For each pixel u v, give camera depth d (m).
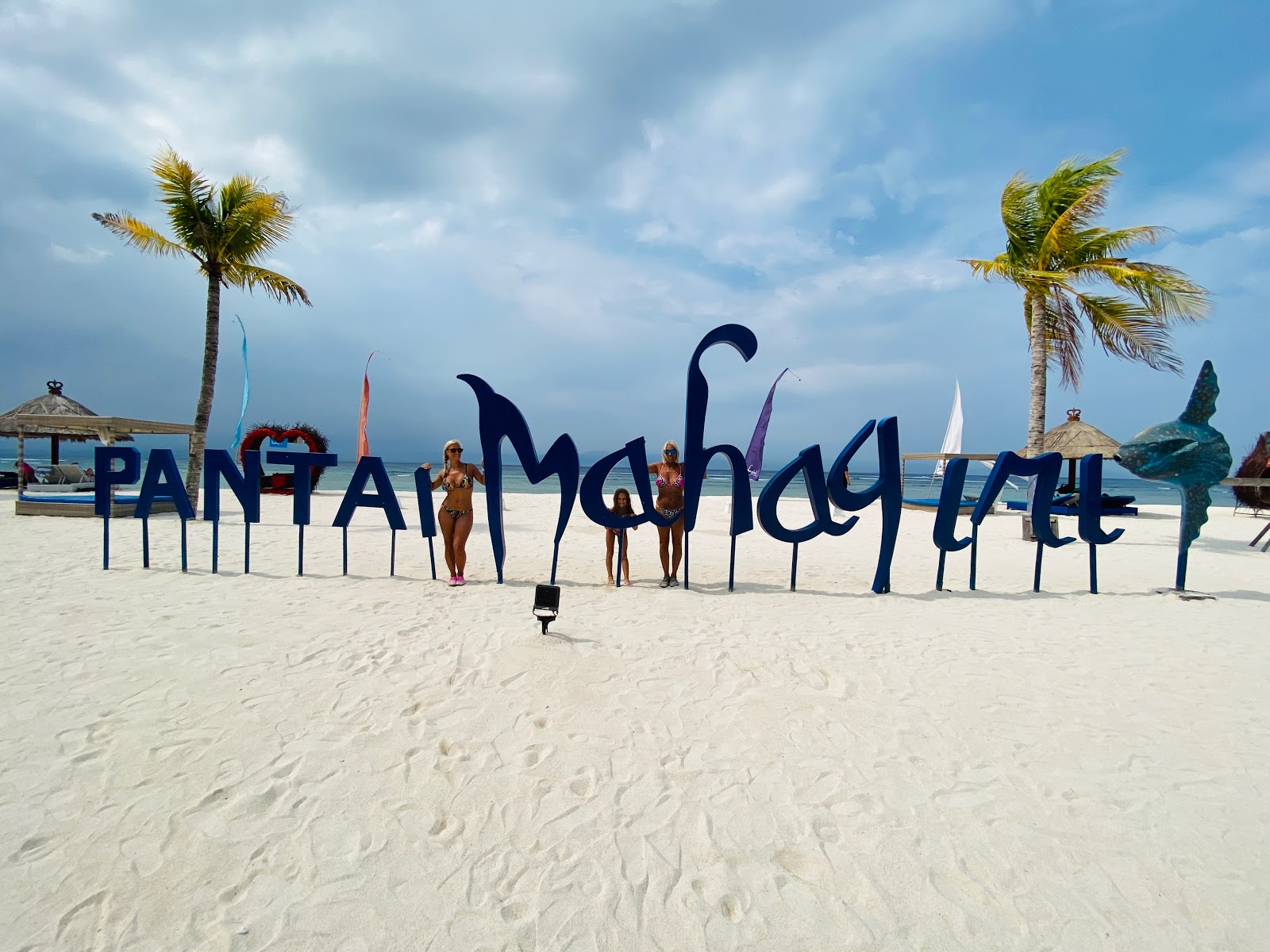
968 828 2.86
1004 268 13.16
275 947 2.16
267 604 6.33
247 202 13.18
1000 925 2.30
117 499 13.55
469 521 7.46
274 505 17.62
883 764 3.40
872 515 17.94
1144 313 12.08
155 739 3.48
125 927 2.22
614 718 3.86
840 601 7.11
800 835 2.80
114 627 5.41
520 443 7.52
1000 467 7.56
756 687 4.39
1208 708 4.17
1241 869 2.61
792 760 3.42
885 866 2.61
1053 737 3.74
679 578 8.34
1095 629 6.04
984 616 6.54
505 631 5.49
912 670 4.80
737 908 2.38
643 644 5.27
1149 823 2.92
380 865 2.56
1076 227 12.27
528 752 3.43
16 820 2.76
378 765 3.27
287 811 2.88
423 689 4.22
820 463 7.36
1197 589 8.10
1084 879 2.54
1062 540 7.75
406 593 6.98
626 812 2.93
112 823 2.76
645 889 2.47
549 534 12.66
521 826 2.82
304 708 3.89
